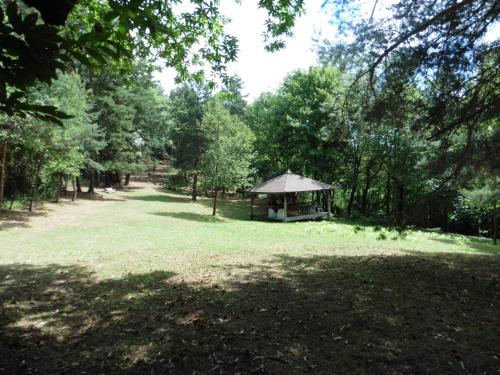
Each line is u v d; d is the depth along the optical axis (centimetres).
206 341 432
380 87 755
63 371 363
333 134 876
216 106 2566
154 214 2228
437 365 376
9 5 132
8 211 1769
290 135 3198
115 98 3005
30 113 167
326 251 1129
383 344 425
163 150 4906
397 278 741
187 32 709
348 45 741
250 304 566
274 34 705
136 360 386
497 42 675
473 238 2034
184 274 769
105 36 158
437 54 672
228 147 2448
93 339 440
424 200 845
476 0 636
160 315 520
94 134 2062
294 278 734
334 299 591
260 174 4188
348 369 367
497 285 696
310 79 3050
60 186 2402
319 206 3086
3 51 143
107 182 3425
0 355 396
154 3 473
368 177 3038
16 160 1942
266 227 2050
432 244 1505
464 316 522
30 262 894
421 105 738
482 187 1380
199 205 3103
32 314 525
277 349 411
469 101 709
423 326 482
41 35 140
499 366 376
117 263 881
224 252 1059
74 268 825
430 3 673
